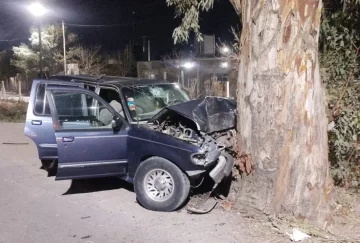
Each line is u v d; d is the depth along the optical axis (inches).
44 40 1411.2
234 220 212.7
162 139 227.9
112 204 243.9
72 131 239.0
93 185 282.4
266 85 203.9
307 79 201.5
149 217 222.5
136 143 237.9
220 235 197.9
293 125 203.0
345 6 250.4
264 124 206.5
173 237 197.5
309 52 201.0
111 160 245.1
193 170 218.4
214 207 231.0
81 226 212.5
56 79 311.7
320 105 208.2
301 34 198.2
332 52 256.2
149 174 231.8
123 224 213.9
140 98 279.9
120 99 267.7
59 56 1424.7
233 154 228.1
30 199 255.9
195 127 242.4
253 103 209.9
